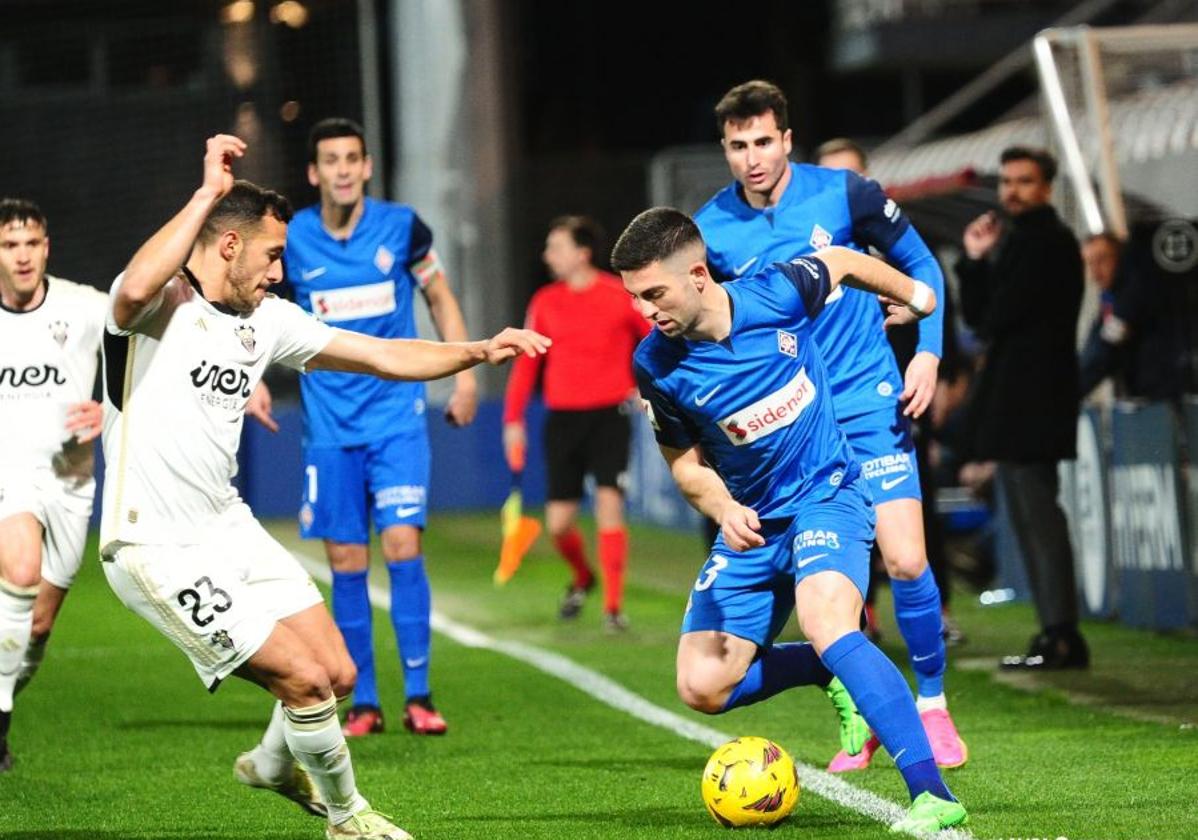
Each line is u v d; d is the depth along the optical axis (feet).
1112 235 81.61
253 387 38.68
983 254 66.39
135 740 55.42
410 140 150.51
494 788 46.26
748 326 39.04
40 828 42.55
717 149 164.96
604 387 83.51
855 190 46.52
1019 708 57.36
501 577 85.97
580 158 191.01
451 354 39.52
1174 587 73.82
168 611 37.55
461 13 148.66
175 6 166.81
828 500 40.11
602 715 58.59
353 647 56.44
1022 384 66.03
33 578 47.88
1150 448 74.74
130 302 36.24
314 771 38.09
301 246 57.67
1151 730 52.29
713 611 41.52
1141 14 164.45
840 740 52.60
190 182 170.09
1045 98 90.99
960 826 38.58
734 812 39.60
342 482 56.70
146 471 37.63
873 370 46.85
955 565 93.71
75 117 169.58
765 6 201.67
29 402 49.11
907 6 176.55
